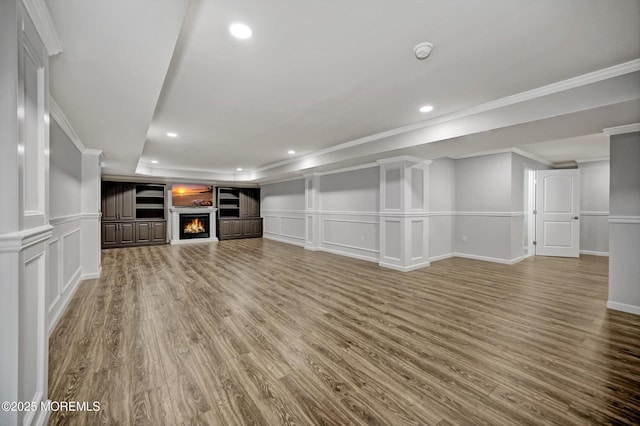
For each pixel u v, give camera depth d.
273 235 9.39
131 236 7.62
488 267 5.02
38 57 1.33
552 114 2.55
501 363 1.95
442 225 5.84
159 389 1.66
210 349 2.12
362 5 1.55
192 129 4.02
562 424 1.40
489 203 5.56
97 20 1.33
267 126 3.87
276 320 2.67
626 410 1.49
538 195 6.23
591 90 2.34
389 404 1.54
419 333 2.40
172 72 2.34
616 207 2.96
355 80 2.49
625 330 2.46
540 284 3.91
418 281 4.08
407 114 3.36
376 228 5.55
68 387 1.66
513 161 5.36
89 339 2.27
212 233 9.13
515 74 2.36
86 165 4.14
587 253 6.49
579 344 2.21
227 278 4.24
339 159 5.04
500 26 1.74
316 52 2.04
